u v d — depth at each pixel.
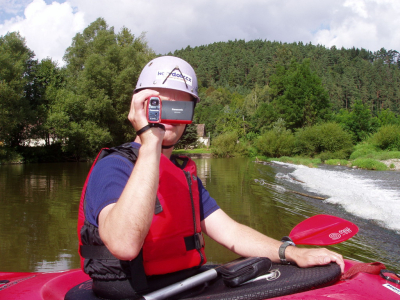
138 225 1.01
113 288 1.20
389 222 6.30
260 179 14.51
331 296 1.15
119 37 37.97
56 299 1.42
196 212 1.42
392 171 19.16
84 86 28.56
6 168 21.92
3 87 25.41
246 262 1.27
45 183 13.14
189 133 51.88
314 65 149.00
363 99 120.31
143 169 1.06
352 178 14.88
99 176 1.18
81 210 1.27
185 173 1.41
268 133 38.12
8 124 25.75
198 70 159.50
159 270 1.25
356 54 188.25
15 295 1.43
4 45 28.50
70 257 4.34
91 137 28.31
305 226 1.77
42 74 32.47
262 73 140.00
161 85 1.41
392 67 167.12
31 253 4.50
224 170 19.83
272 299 1.12
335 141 31.78
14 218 6.77
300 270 1.33
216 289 1.24
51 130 29.55
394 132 29.42
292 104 54.00
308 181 13.46
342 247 4.78
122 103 29.80
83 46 37.03
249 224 6.25
